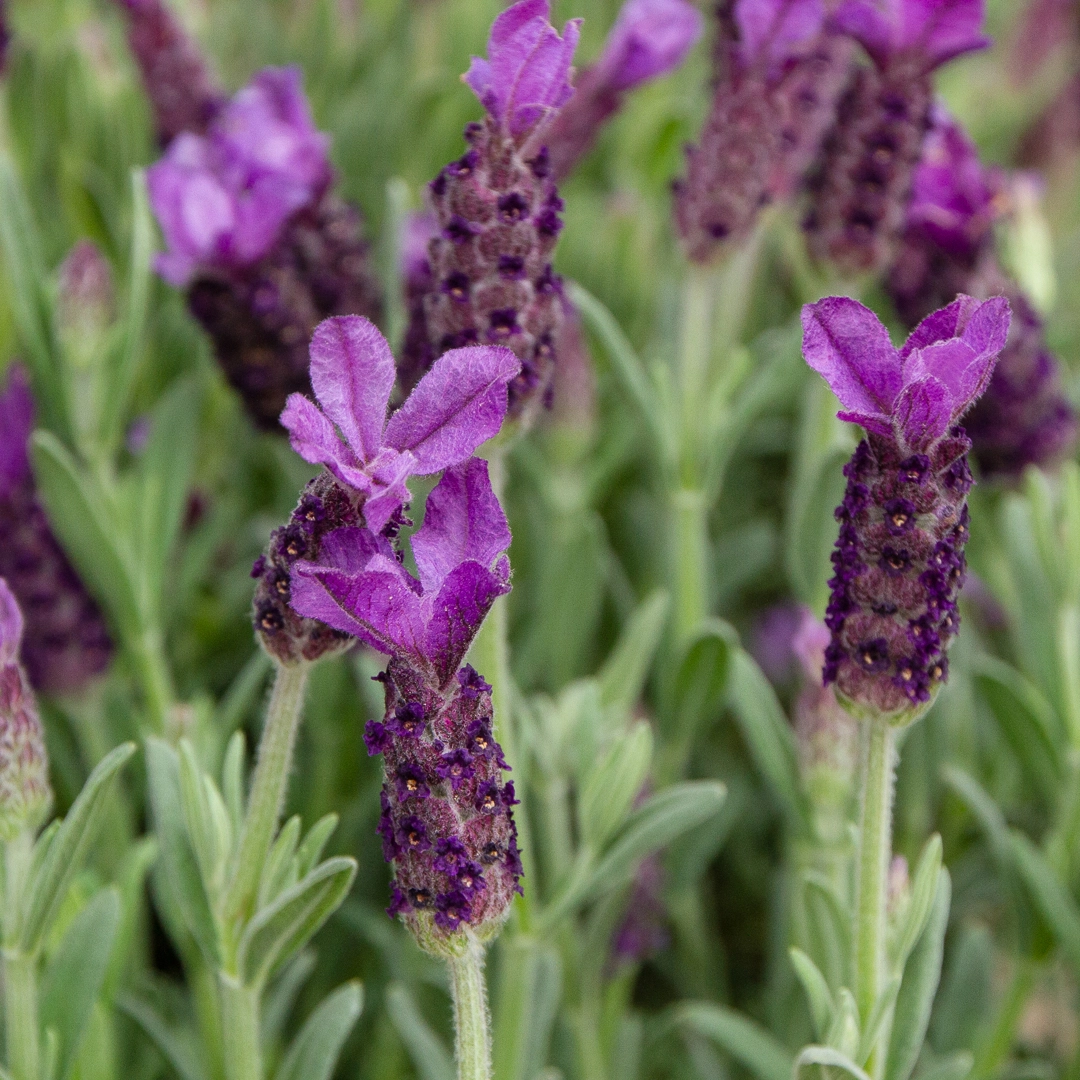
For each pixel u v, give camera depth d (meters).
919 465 0.42
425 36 0.81
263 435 0.54
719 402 0.54
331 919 0.54
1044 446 0.54
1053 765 0.51
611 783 0.47
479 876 0.42
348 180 0.72
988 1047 0.50
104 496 0.53
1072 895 0.51
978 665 0.52
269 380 0.53
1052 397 0.54
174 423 0.53
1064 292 0.81
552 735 0.49
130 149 0.65
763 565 0.66
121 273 0.63
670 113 0.67
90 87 0.64
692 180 0.52
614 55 0.54
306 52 0.81
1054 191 0.82
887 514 0.42
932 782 0.54
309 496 0.41
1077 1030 0.55
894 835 0.55
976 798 0.51
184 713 0.49
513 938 0.47
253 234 0.52
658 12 0.54
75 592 0.52
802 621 0.51
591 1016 0.52
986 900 0.55
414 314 0.47
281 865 0.45
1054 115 0.82
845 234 0.52
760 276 0.73
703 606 0.54
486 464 0.41
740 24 0.51
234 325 0.52
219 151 0.53
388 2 0.88
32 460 0.51
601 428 0.65
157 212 0.52
